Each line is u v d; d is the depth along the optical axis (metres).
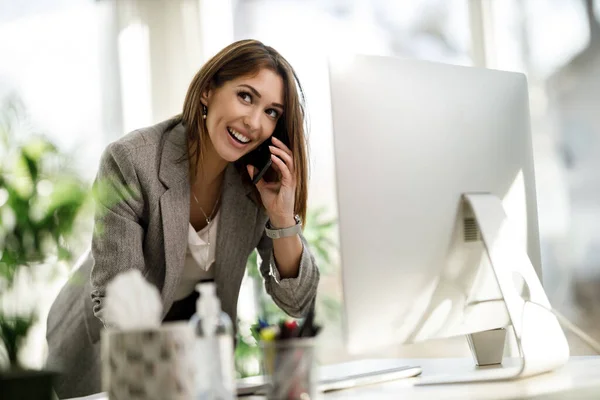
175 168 1.92
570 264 3.33
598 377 1.42
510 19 3.63
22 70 3.53
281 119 1.99
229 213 2.02
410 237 1.44
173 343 0.96
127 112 3.79
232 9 4.04
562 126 3.42
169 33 3.94
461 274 1.53
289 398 1.03
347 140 1.37
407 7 3.90
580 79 3.38
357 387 1.45
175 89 3.91
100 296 1.83
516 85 1.71
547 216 3.41
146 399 0.94
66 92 3.64
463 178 1.55
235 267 2.04
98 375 2.18
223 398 1.05
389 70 1.45
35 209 1.00
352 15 3.96
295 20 4.00
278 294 1.94
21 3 3.58
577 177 3.36
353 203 1.36
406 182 1.44
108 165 1.89
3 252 0.99
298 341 1.04
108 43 3.79
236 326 2.06
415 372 1.59
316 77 3.94
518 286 1.65
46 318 2.27
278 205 1.90
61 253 1.04
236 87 1.88
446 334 1.50
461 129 1.56
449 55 3.81
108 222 1.84
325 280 3.81
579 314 3.27
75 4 3.72
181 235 1.91
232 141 1.91
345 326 1.35
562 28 3.45
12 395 0.92
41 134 1.10
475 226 1.56
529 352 1.47
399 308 1.42
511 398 1.21
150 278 1.94
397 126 1.44
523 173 1.69
